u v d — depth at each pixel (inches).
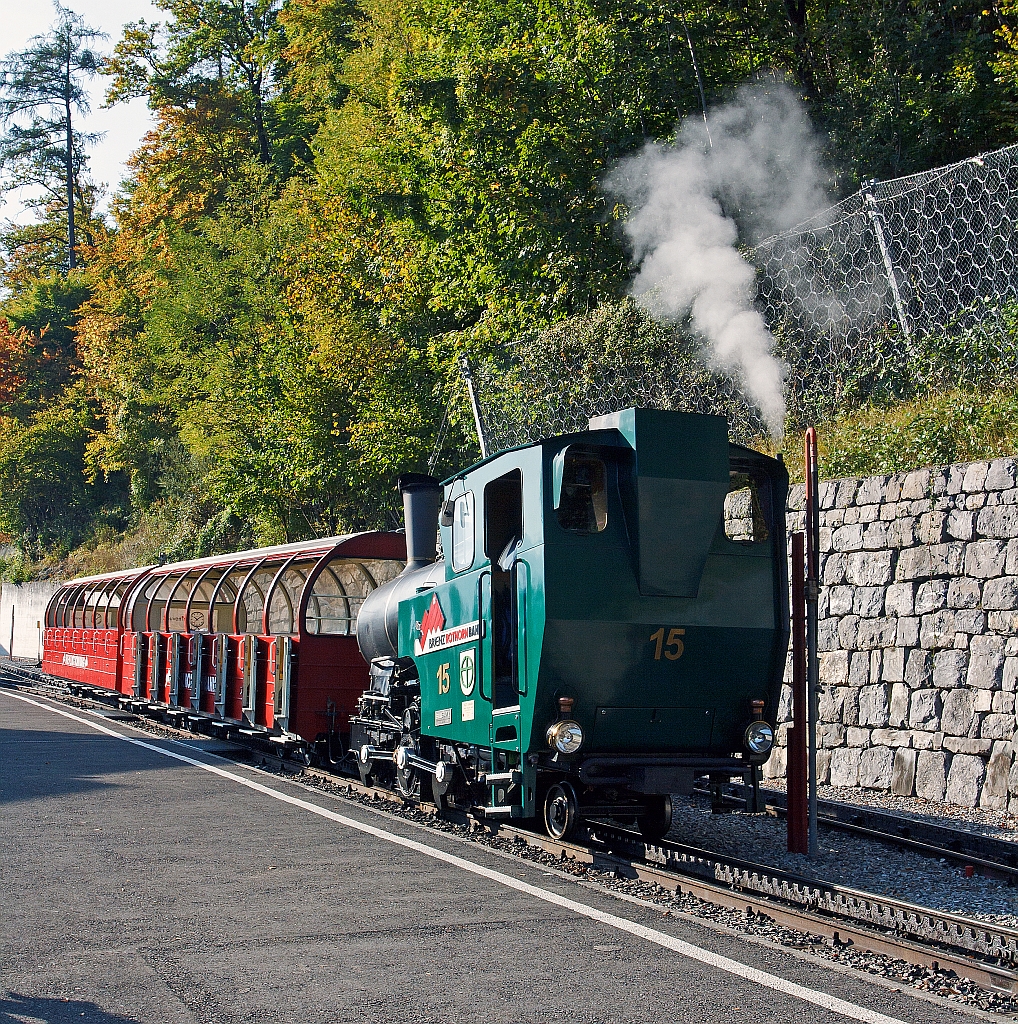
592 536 325.1
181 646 735.7
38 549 2428.6
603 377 794.2
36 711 906.7
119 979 218.8
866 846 373.7
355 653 560.7
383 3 1299.2
